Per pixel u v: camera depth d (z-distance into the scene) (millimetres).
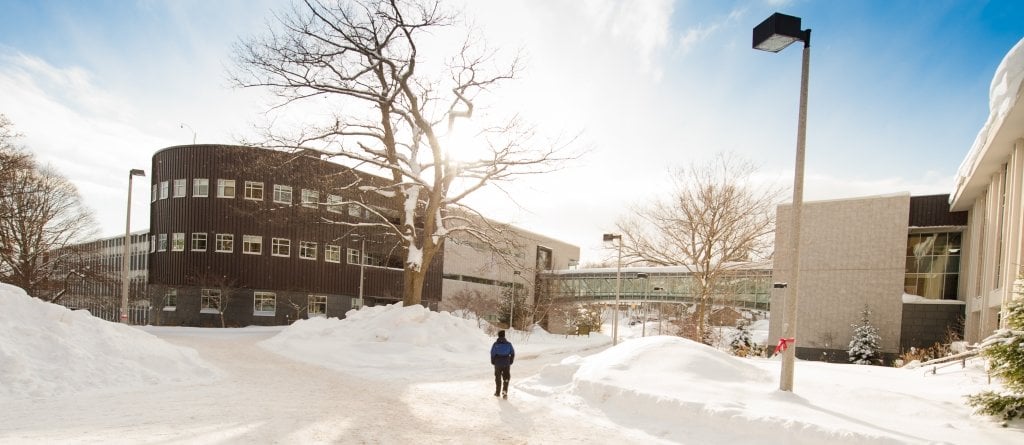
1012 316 9102
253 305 39062
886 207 33562
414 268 25516
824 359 34281
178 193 39250
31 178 36344
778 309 36281
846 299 34219
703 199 31047
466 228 26938
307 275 41281
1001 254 23016
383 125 26719
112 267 71375
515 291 52500
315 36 23500
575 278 61812
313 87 24172
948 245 32938
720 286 36500
